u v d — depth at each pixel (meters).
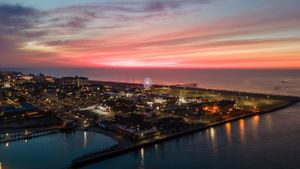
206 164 143.88
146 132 184.75
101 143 177.00
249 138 189.25
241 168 137.88
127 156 157.50
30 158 153.12
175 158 153.12
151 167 141.50
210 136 195.88
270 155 154.75
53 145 174.75
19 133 196.38
